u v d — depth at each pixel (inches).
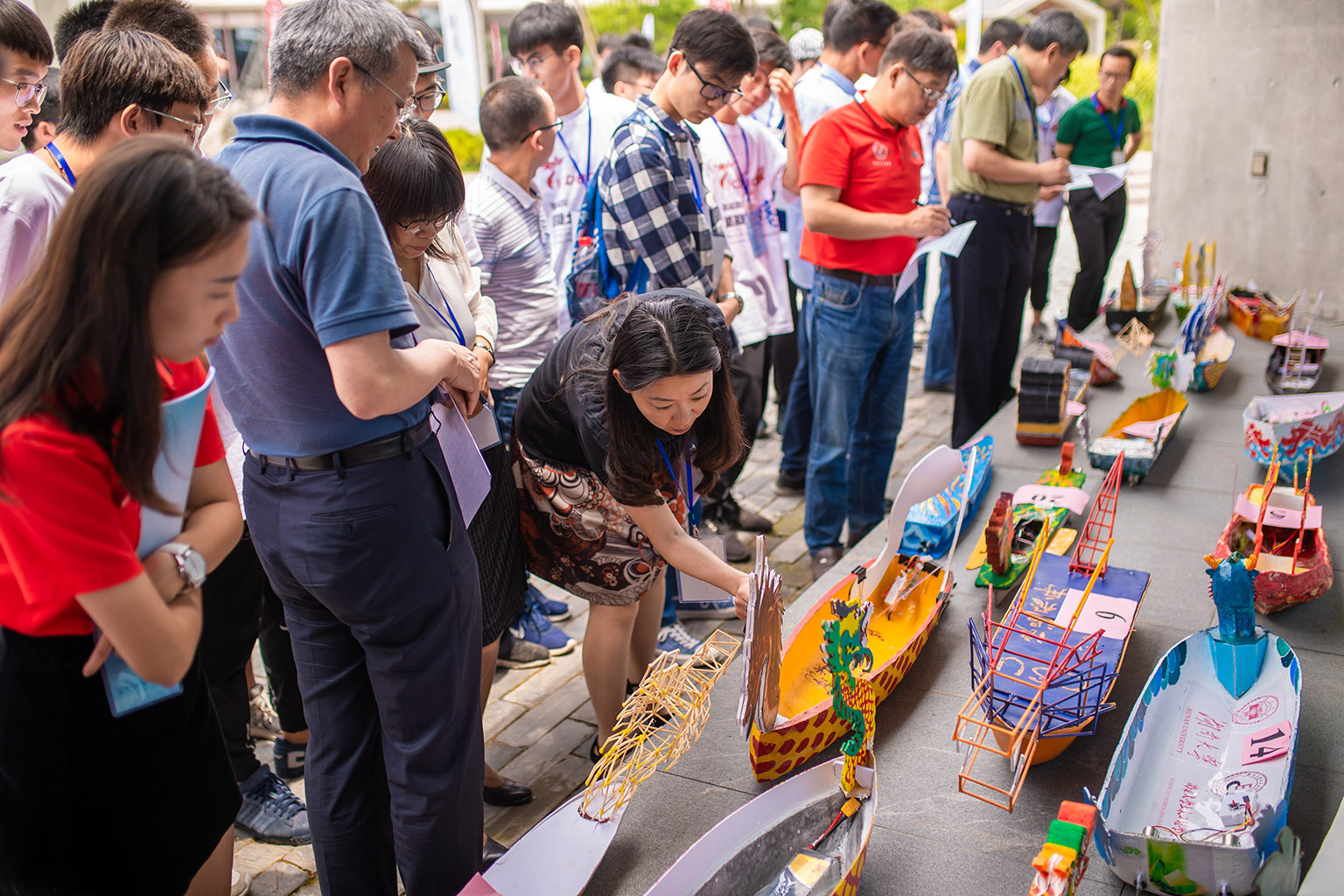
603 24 572.4
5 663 49.6
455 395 73.5
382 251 58.3
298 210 56.4
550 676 120.6
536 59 146.3
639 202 106.0
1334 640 87.9
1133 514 114.3
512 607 90.1
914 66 119.2
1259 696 76.2
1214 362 151.3
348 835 70.6
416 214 72.0
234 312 47.9
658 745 80.6
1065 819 55.7
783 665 83.4
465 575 67.4
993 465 131.6
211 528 55.2
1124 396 153.9
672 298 72.0
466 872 70.8
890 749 78.2
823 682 82.4
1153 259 207.2
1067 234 427.8
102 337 43.1
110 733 52.9
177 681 50.7
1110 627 86.0
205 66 86.0
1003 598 96.0
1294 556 92.3
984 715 74.3
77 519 45.0
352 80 59.2
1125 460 120.0
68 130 73.5
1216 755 72.2
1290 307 180.7
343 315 56.3
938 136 213.8
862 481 144.6
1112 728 79.1
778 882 62.2
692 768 78.2
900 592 95.9
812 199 125.0
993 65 153.9
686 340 65.3
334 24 58.2
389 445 62.1
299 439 60.9
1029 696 75.8
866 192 126.3
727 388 76.9
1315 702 79.7
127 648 48.0
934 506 110.3
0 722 50.0
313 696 69.4
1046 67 155.4
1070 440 137.5
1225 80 210.8
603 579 86.8
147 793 55.6
